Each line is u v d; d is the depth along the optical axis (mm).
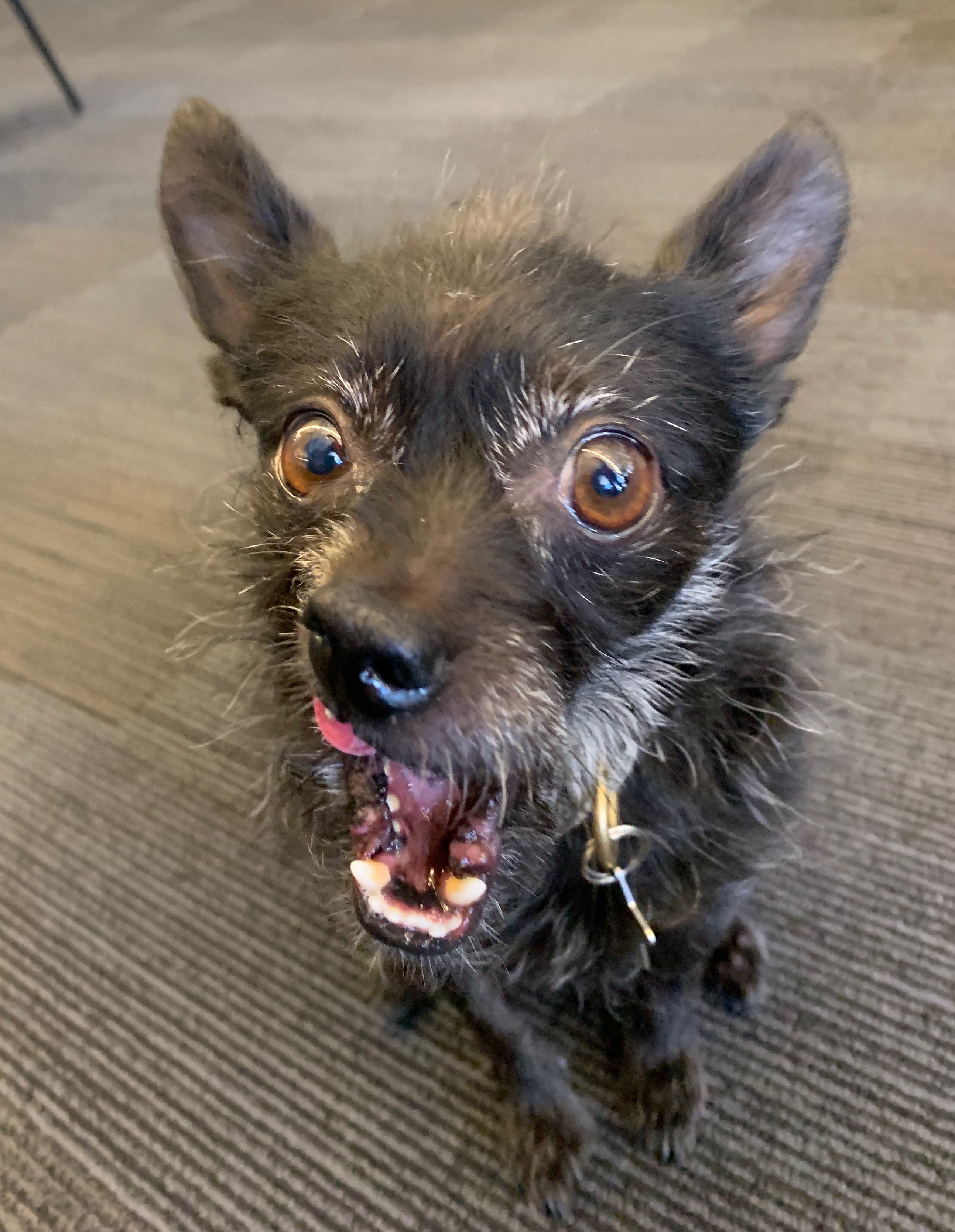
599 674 165
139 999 247
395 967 203
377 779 170
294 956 251
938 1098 207
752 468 203
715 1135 207
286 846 248
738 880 199
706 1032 223
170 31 995
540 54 748
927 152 510
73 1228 209
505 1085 215
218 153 198
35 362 504
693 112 598
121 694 325
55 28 1073
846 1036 219
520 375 151
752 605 188
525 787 161
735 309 186
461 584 141
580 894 190
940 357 382
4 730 319
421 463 154
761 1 779
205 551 296
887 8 709
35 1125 227
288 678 189
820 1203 196
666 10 794
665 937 195
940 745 264
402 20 895
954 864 242
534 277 165
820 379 380
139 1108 227
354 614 131
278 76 800
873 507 326
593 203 494
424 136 630
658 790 185
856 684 279
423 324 155
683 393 167
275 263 201
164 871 275
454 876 163
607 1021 228
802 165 181
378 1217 205
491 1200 205
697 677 181
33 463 435
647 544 161
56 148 762
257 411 188
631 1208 200
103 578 370
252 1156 217
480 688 140
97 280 571
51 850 284
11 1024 245
